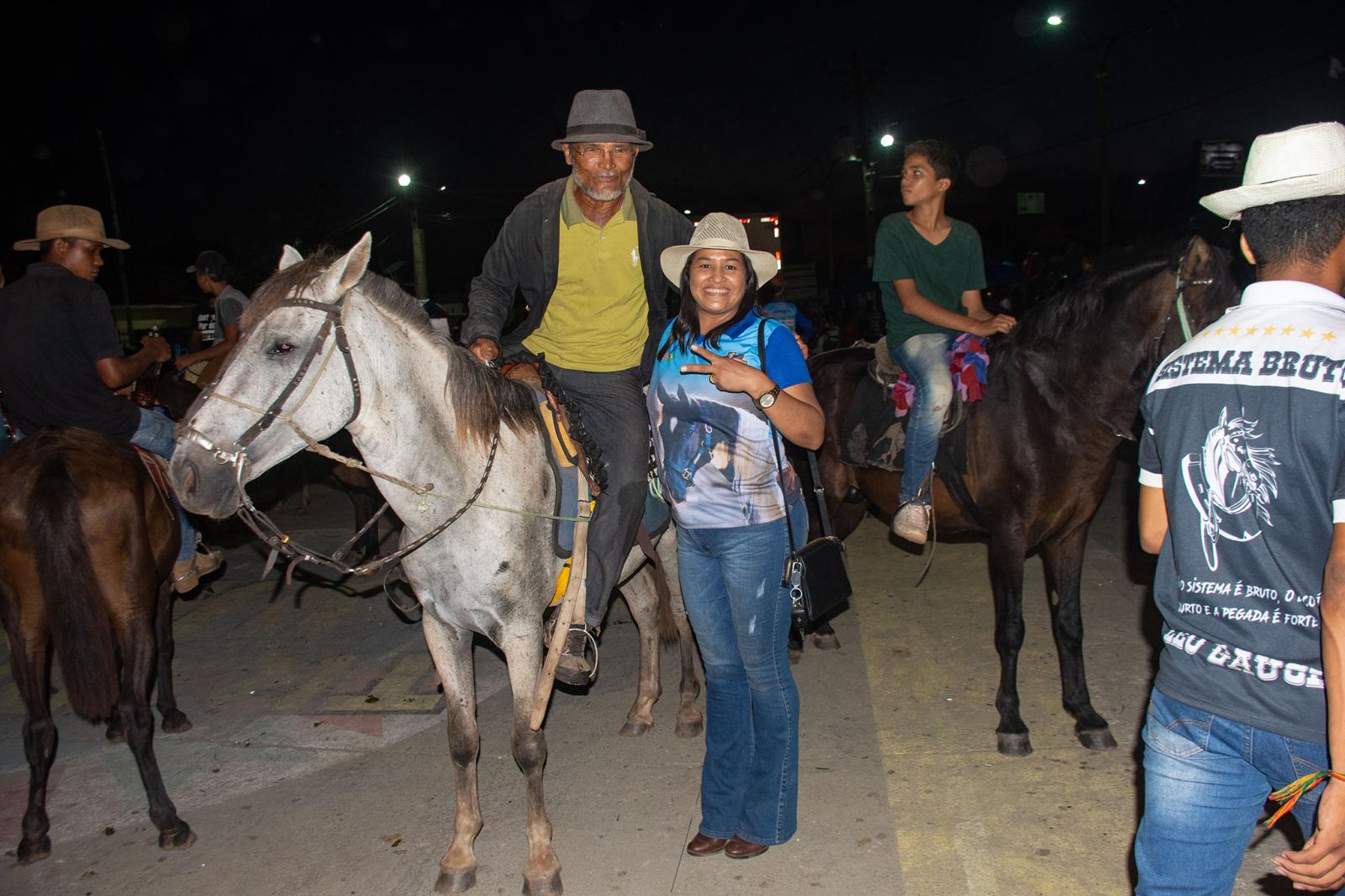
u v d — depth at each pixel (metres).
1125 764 3.69
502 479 2.99
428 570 3.00
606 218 3.36
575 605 3.24
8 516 3.32
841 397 4.75
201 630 5.86
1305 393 1.58
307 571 6.87
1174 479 1.76
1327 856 1.55
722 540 2.96
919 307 3.98
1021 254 36.34
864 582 6.06
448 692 3.15
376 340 2.74
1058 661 4.59
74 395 4.00
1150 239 3.85
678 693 4.62
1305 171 1.70
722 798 3.22
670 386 2.98
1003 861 3.12
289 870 3.31
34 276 3.97
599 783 3.79
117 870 3.37
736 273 2.85
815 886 3.05
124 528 3.47
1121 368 3.63
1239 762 1.76
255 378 2.54
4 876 3.37
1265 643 1.65
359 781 3.91
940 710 4.23
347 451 6.32
